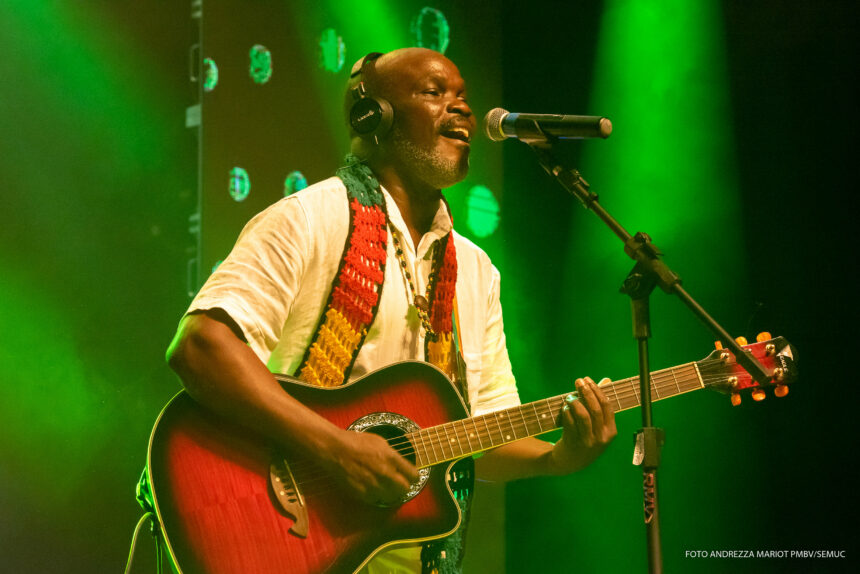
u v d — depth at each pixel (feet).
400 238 9.52
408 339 9.42
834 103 16.47
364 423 8.68
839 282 15.99
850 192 16.06
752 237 17.24
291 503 8.17
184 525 7.88
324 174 17.30
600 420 9.18
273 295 8.49
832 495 15.53
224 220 16.24
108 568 15.79
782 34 17.37
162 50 17.48
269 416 7.92
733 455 16.67
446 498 8.84
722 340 8.37
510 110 20.39
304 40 17.51
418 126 9.49
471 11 20.10
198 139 17.48
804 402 16.03
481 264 10.64
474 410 10.52
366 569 9.18
